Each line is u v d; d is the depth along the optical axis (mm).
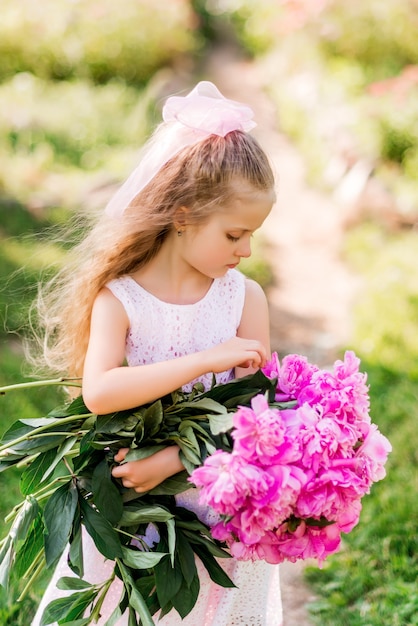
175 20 11953
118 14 11289
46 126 8289
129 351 1966
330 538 1739
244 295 2082
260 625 2057
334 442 1650
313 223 7219
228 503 1594
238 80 11859
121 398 1777
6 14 10914
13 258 5168
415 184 7602
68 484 1824
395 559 3000
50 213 6109
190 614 1984
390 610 2748
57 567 2047
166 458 1803
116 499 1800
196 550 1856
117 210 1926
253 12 14812
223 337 2018
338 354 4996
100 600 1853
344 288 6047
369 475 1724
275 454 1611
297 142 9266
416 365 4672
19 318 4488
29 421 1885
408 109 8117
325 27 11656
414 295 5613
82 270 2020
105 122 8625
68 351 2131
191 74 11609
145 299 1938
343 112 8648
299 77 10773
